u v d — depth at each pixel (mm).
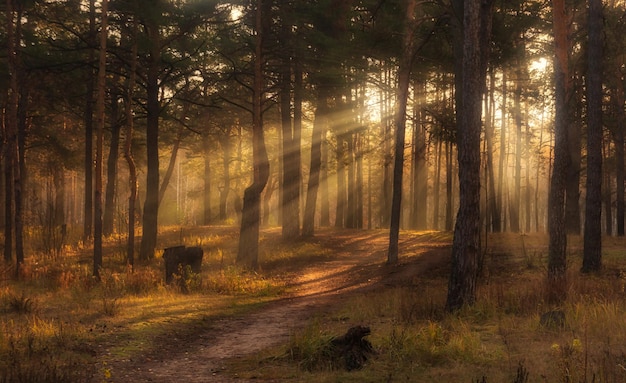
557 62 16938
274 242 32594
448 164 45062
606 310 11000
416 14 27219
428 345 9211
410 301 14477
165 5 25672
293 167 33781
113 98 34500
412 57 24531
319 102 33812
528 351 8875
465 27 13312
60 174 50094
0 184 38500
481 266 19266
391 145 43625
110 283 18828
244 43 29609
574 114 28812
